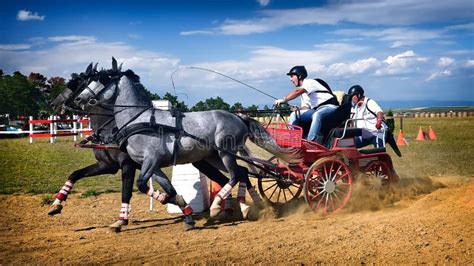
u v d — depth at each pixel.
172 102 9.45
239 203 9.38
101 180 14.59
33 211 10.50
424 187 11.78
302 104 10.21
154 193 8.59
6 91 40.38
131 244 7.81
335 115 9.77
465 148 21.17
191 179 10.02
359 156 9.95
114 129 8.81
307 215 9.48
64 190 9.05
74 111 9.00
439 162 16.88
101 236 8.39
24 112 41.16
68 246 7.77
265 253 7.09
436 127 35.22
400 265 6.44
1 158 20.16
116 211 10.48
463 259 6.50
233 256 6.99
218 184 9.84
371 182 10.17
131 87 8.88
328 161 9.40
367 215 9.09
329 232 7.99
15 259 7.11
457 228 7.57
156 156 8.55
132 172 8.90
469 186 9.96
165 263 6.78
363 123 11.15
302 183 9.66
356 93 11.14
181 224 9.16
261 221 9.20
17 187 13.37
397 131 32.19
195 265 6.68
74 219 9.74
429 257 6.62
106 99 8.80
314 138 9.71
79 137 32.00
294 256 6.93
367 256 6.80
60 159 20.02
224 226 8.88
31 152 22.61
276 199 11.35
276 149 9.33
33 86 42.19
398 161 17.23
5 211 10.47
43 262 6.93
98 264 6.80
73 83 8.95
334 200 9.63
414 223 7.99
